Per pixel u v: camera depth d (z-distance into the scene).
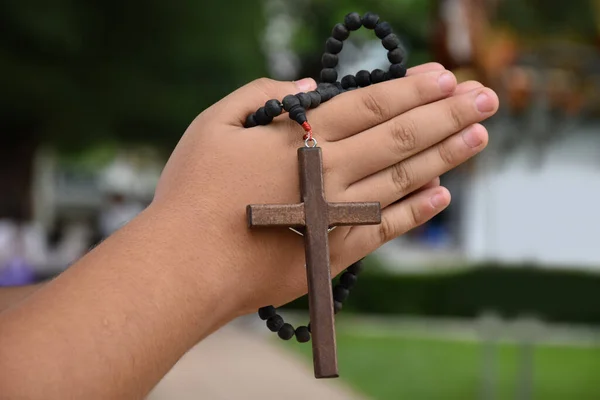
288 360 7.80
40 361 0.95
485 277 13.22
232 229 1.13
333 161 1.23
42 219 22.39
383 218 1.30
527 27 7.50
